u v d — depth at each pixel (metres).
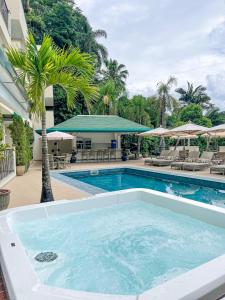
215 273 3.03
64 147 24.66
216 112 42.97
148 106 34.47
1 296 3.09
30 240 5.64
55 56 7.23
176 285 2.77
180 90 49.56
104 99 32.97
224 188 10.80
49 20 35.50
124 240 5.64
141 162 21.11
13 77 9.01
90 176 15.98
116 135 25.23
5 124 14.93
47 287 2.88
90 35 39.31
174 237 5.79
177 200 6.82
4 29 15.85
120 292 3.90
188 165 14.66
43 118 7.42
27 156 15.59
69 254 5.04
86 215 6.99
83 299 2.61
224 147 18.59
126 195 7.73
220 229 5.74
